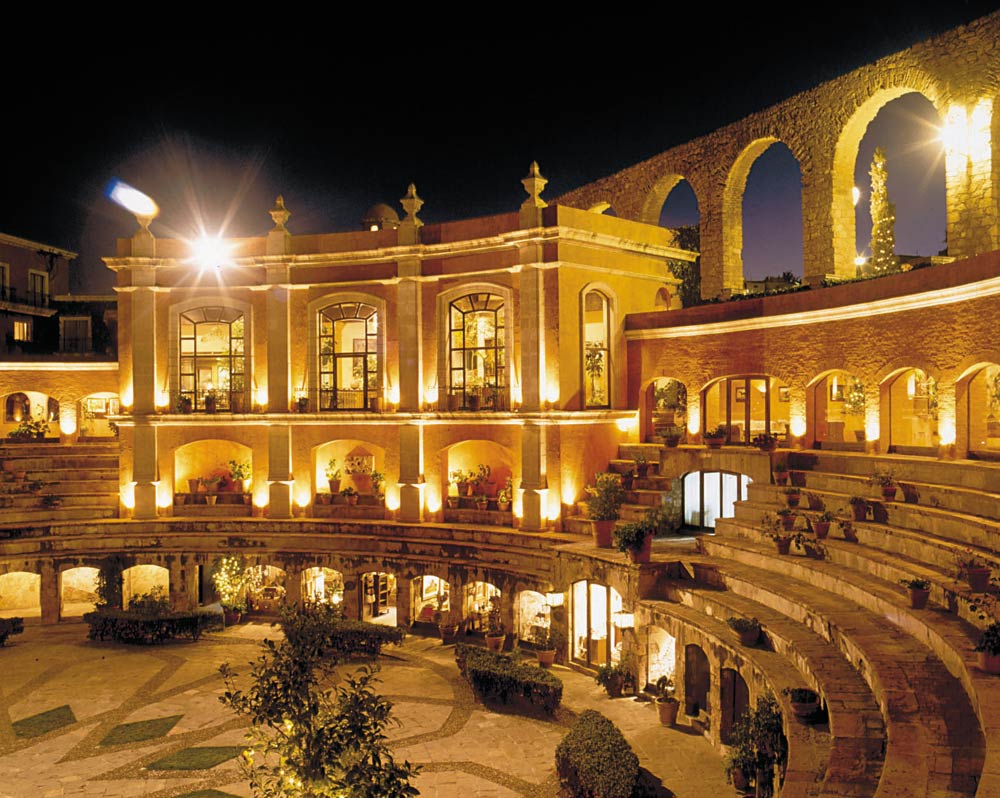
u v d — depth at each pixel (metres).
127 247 35.38
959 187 27.52
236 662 27.56
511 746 20.86
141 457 34.84
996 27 26.38
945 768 11.72
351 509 34.06
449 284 32.41
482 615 30.78
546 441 30.20
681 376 31.77
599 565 25.78
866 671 15.61
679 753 19.97
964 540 19.27
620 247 32.09
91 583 35.75
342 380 34.47
